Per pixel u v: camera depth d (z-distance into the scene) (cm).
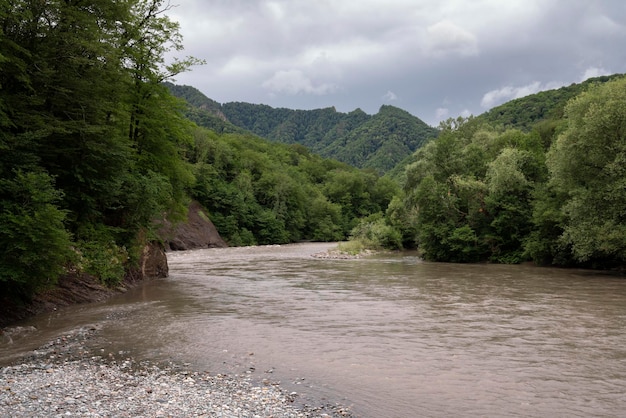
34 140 1733
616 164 2845
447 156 4866
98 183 2070
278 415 771
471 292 2252
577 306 1838
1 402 805
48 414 753
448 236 4406
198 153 8888
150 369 1034
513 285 2525
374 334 1370
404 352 1174
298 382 950
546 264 3828
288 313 1705
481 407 814
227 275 3088
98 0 2078
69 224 2078
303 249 6912
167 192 2883
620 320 1558
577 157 3072
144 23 2773
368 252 5953
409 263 4241
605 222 2930
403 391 895
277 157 14888
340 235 11181
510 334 1361
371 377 980
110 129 2105
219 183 8594
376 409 806
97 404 803
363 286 2491
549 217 3562
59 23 1858
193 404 812
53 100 1894
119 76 2159
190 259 4697
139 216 2536
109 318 1619
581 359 1102
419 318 1608
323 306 1853
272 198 10019
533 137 4784
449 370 1024
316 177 14638
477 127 6681
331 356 1140
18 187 1451
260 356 1141
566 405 820
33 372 1002
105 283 2142
